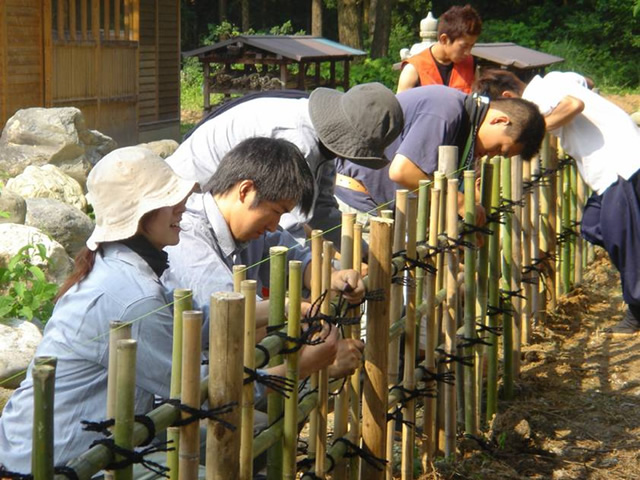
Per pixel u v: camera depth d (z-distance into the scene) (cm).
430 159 399
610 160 520
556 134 532
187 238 279
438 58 618
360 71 2222
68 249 595
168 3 1455
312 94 369
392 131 362
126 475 197
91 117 1205
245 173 275
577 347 534
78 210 613
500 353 494
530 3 3145
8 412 245
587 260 711
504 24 2872
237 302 207
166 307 237
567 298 621
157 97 1430
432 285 350
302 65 1356
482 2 3173
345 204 442
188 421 205
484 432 420
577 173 634
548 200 562
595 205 543
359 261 289
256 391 252
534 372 495
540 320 563
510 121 404
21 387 246
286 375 247
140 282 236
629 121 523
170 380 234
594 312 602
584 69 2545
